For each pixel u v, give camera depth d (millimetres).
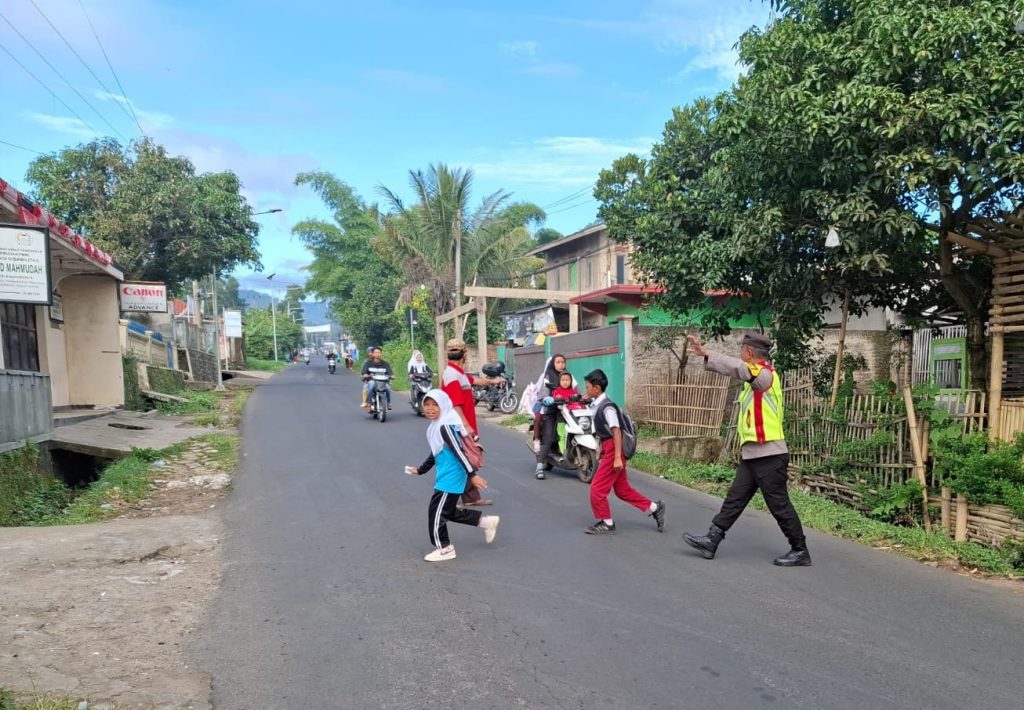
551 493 8648
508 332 33406
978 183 6402
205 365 32969
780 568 5730
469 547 6254
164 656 4008
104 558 5816
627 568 5664
